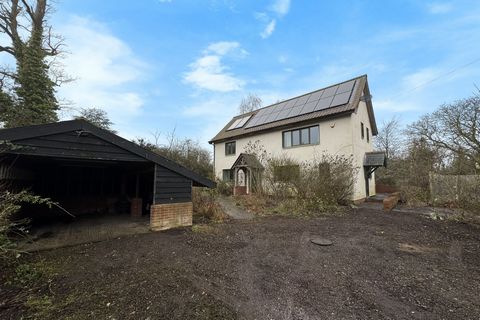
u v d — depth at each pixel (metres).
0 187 4.80
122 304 2.89
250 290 3.36
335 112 12.95
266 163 14.46
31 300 2.94
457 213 8.44
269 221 8.34
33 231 6.58
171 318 2.64
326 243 5.61
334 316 2.75
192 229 6.85
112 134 5.78
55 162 7.95
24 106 11.84
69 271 3.85
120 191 10.80
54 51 13.80
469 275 3.92
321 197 10.75
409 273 4.00
